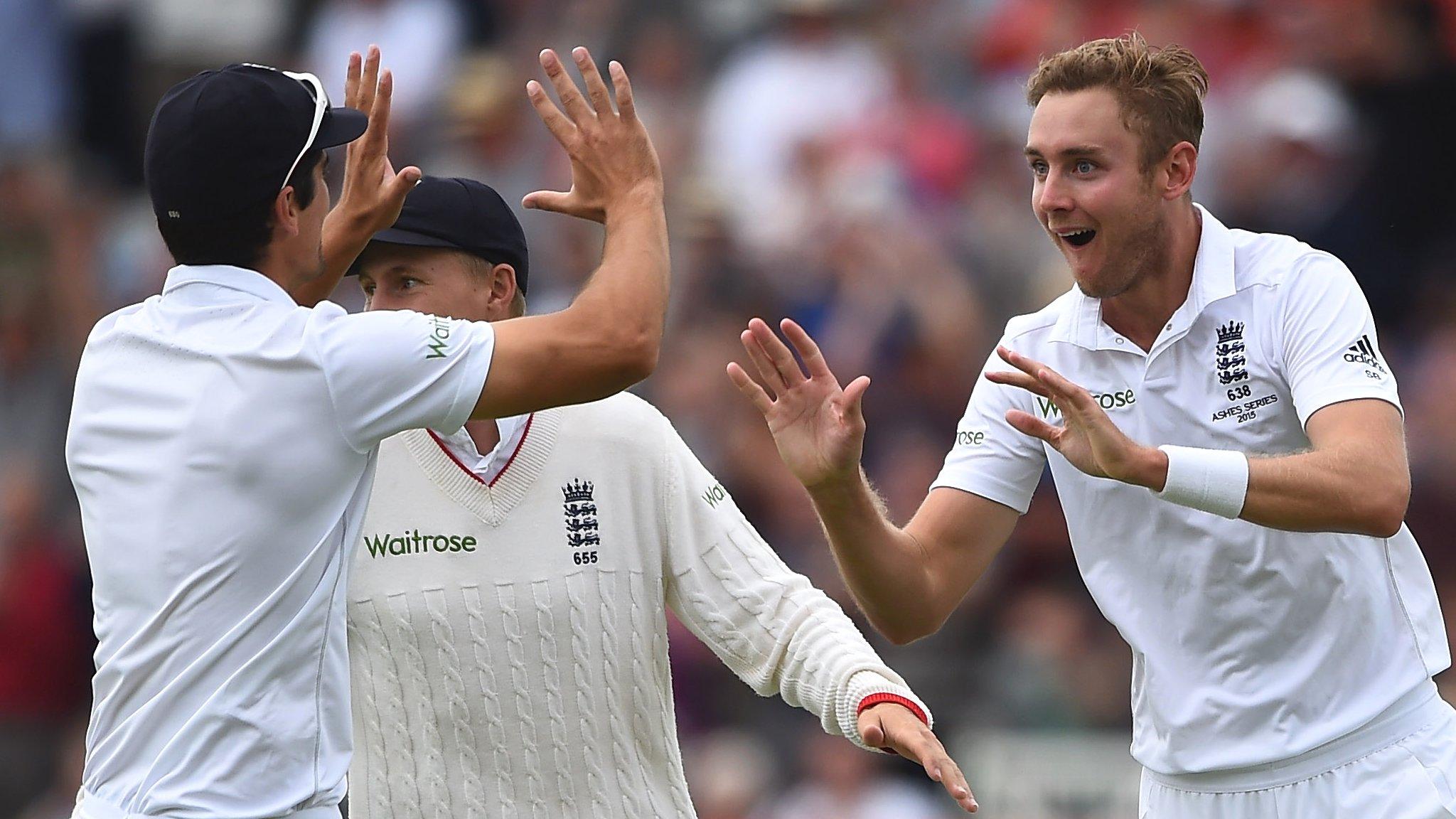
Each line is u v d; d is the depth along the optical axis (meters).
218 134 12.88
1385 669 15.70
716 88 43.34
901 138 40.75
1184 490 13.95
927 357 35.62
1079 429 13.98
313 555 12.82
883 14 43.31
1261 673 15.72
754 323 14.96
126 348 13.10
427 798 15.32
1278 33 40.22
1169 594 15.88
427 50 45.16
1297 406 15.20
